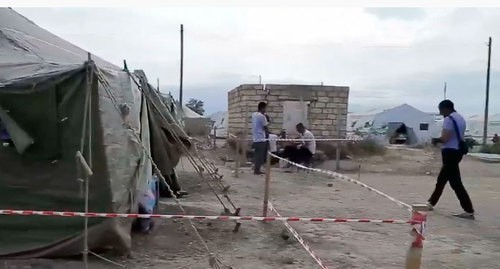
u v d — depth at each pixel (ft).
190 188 37.76
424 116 139.74
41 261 18.54
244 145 59.88
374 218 29.14
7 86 17.70
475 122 182.91
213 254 19.15
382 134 116.78
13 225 18.70
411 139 118.93
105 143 18.51
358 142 72.54
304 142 52.85
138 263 18.86
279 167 53.67
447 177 30.14
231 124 82.79
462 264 20.77
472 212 29.96
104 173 18.60
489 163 73.82
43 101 17.95
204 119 90.84
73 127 18.22
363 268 19.62
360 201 35.14
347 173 55.83
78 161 17.53
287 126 70.59
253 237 23.27
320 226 26.43
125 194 20.04
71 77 17.97
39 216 18.70
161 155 30.71
